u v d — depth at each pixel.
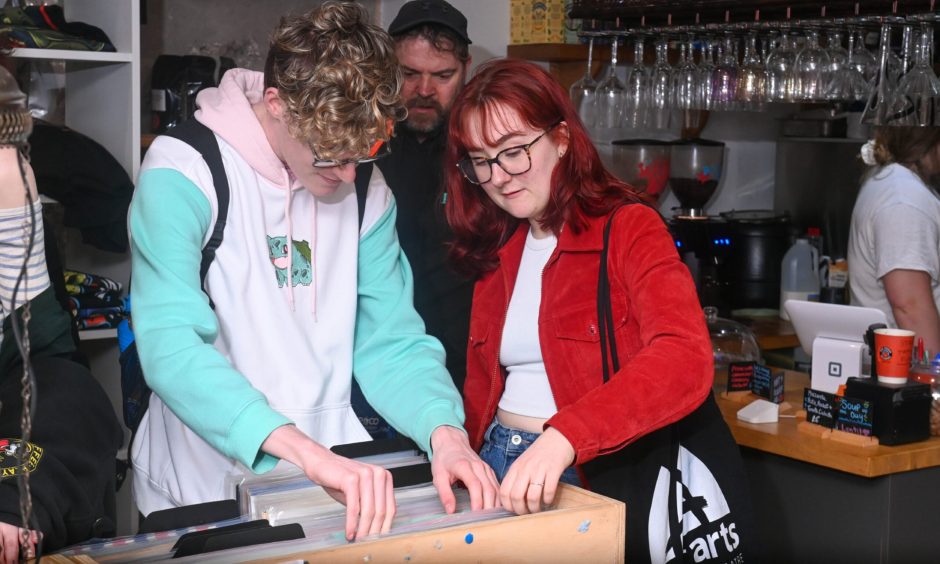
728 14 3.04
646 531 1.67
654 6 3.14
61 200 3.07
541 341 1.74
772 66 3.10
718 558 1.72
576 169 1.71
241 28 3.76
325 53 1.39
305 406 1.62
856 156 4.05
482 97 1.67
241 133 1.57
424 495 1.42
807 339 2.68
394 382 1.65
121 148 3.22
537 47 3.54
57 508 1.22
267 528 1.19
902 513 2.30
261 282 1.60
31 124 0.93
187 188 1.52
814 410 2.44
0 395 1.33
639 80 3.34
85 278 3.15
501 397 1.87
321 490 1.37
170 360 1.39
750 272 3.94
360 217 1.73
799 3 2.87
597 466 1.70
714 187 3.87
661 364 1.49
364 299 1.76
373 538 1.15
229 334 1.58
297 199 1.65
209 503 1.37
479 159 1.72
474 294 1.93
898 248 2.92
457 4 3.95
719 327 3.01
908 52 2.82
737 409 2.61
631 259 1.65
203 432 1.37
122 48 3.17
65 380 1.38
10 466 1.20
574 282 1.72
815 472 2.40
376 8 4.05
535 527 1.21
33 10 3.12
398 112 1.48
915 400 2.34
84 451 1.34
